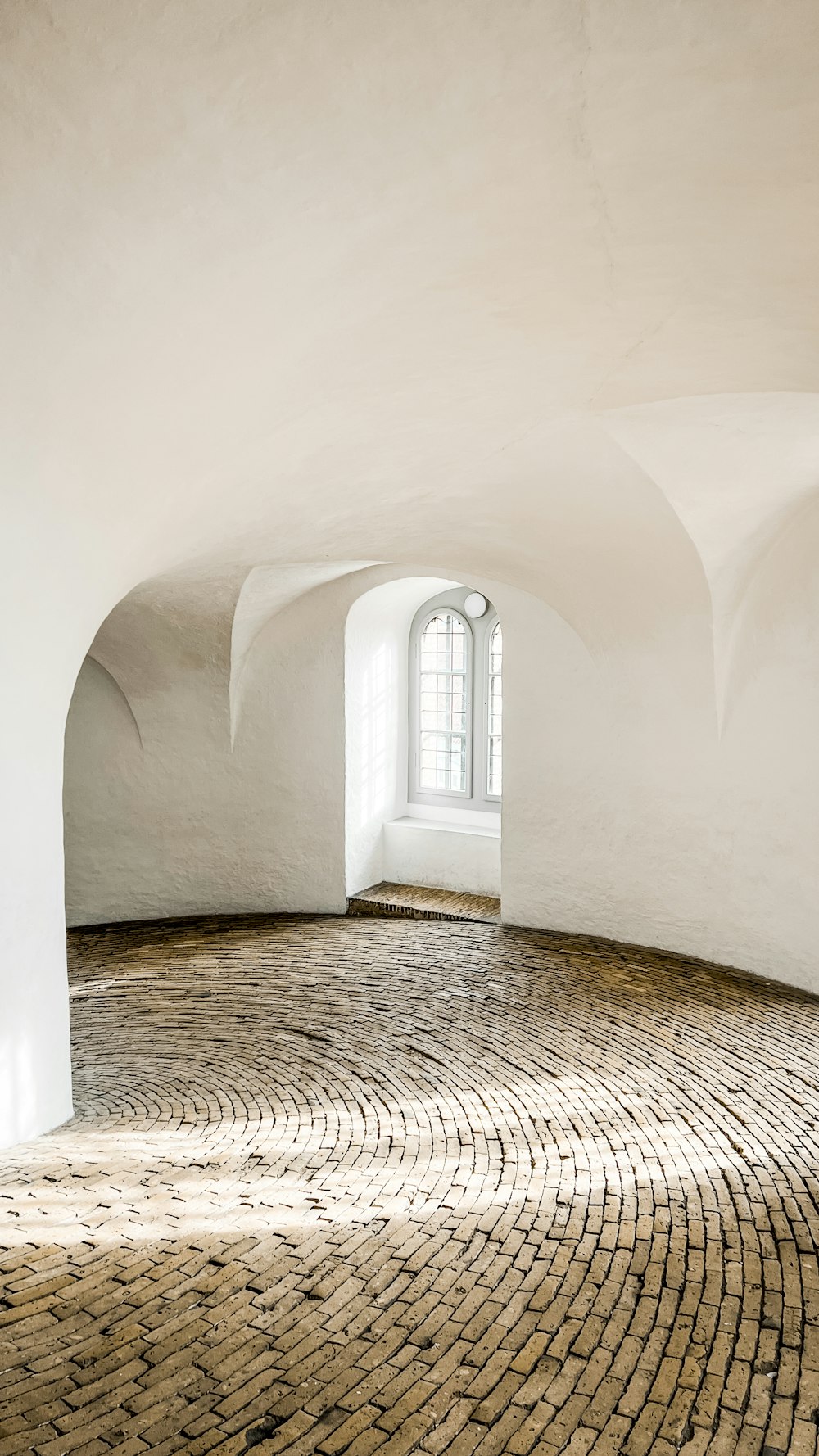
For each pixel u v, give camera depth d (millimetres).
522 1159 5328
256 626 10680
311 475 6496
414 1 2867
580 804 9938
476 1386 3465
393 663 12055
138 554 6258
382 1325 3795
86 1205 4707
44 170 3324
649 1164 5254
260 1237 4434
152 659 10656
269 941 10266
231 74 3109
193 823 11523
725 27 2965
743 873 8695
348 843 11430
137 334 4246
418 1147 5480
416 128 3414
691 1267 4242
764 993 8164
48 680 5516
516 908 10500
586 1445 3201
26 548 4895
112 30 2893
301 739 11289
